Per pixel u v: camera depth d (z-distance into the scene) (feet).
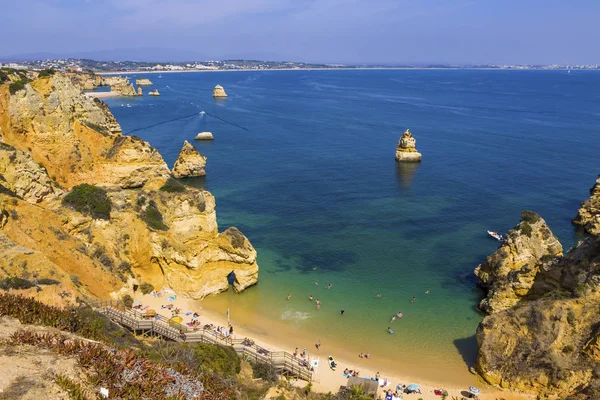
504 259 175.01
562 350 122.21
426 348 146.61
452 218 254.47
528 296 158.81
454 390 127.85
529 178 332.19
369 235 230.68
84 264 152.56
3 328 61.00
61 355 53.47
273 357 136.26
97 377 50.65
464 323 159.94
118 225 170.09
